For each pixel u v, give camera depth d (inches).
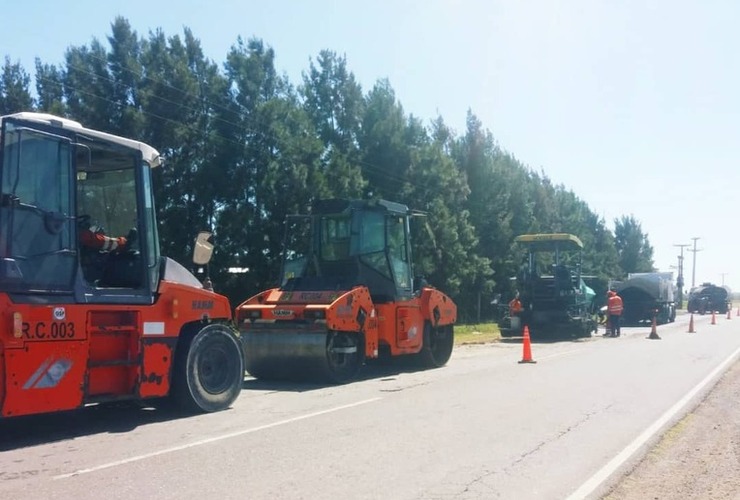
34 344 331.3
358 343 580.7
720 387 547.2
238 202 1078.4
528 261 1165.7
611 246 2736.2
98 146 374.0
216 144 1057.5
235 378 444.8
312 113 1301.7
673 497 266.2
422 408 440.5
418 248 1358.3
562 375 609.3
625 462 312.0
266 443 341.7
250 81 1109.1
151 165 409.7
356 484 273.6
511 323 1120.8
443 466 301.1
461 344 1012.5
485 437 357.4
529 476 287.1
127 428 378.9
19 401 324.8
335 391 518.0
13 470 292.0
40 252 338.0
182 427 381.1
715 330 1350.9
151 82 1031.6
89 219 386.6
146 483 273.0
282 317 558.9
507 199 1811.0
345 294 563.8
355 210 612.4
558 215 2299.5
